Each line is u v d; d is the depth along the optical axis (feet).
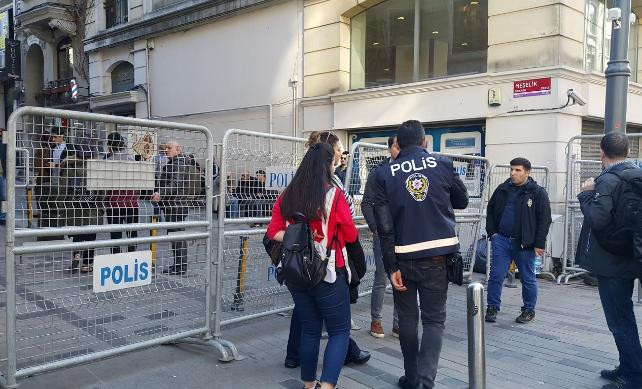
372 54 38.40
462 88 32.07
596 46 32.12
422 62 35.68
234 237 16.10
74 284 12.73
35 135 11.93
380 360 14.56
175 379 12.99
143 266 13.60
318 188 11.12
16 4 74.90
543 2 29.04
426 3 35.35
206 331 14.88
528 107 29.45
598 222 11.98
